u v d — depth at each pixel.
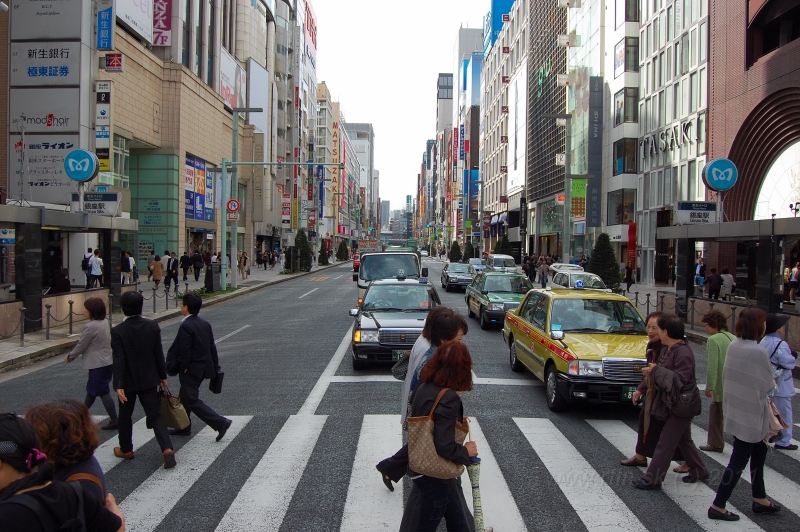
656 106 36.44
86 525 2.47
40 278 14.98
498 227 81.88
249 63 55.31
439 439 3.50
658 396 5.51
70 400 2.87
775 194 25.98
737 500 5.30
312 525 4.66
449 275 30.44
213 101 44.88
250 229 56.22
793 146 24.77
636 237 38.81
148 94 34.78
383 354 10.30
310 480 5.63
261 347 13.60
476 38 132.88
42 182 25.77
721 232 15.29
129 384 6.00
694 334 15.70
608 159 42.22
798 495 5.42
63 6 25.70
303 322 18.09
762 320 4.85
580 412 8.26
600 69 43.28
